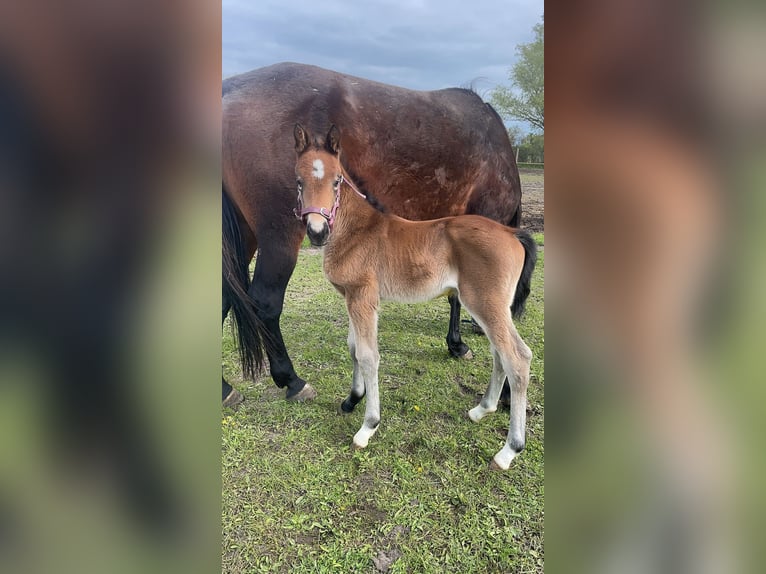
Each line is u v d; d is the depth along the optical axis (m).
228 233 2.95
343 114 2.95
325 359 3.80
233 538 2.06
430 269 2.66
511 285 2.56
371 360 2.68
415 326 4.61
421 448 2.69
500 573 1.92
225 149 2.84
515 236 2.71
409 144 3.14
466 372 3.63
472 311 2.59
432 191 3.34
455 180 3.36
